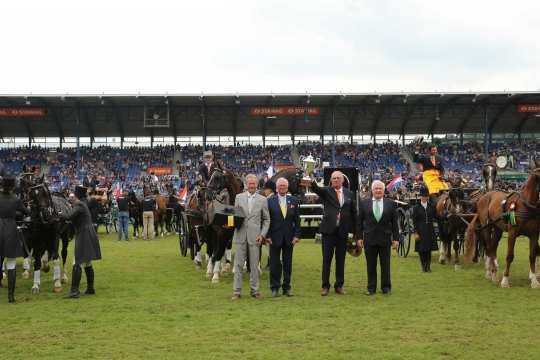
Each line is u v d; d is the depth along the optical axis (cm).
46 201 1243
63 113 5047
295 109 4825
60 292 1248
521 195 1227
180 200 3012
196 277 1444
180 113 5019
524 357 724
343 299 1113
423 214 1485
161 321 938
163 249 2194
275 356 733
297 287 1269
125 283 1355
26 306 1087
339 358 723
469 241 1374
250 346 781
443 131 5462
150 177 5031
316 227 1978
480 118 5244
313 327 882
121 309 1043
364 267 1596
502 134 5559
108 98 4581
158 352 760
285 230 1151
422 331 852
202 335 843
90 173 5072
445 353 741
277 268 1157
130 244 2442
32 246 1252
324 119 5197
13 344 812
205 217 1391
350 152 5372
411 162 5219
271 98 4662
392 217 1167
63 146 5525
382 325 891
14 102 4700
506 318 934
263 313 986
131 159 5362
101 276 1473
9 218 1141
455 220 1509
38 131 5338
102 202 3095
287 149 5481
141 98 4594
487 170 1537
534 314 962
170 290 1246
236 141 5600
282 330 864
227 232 1334
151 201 2753
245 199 1148
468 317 941
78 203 1184
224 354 745
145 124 4828
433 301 1082
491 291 1191
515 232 1230
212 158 1488
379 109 5044
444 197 1590
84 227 1191
